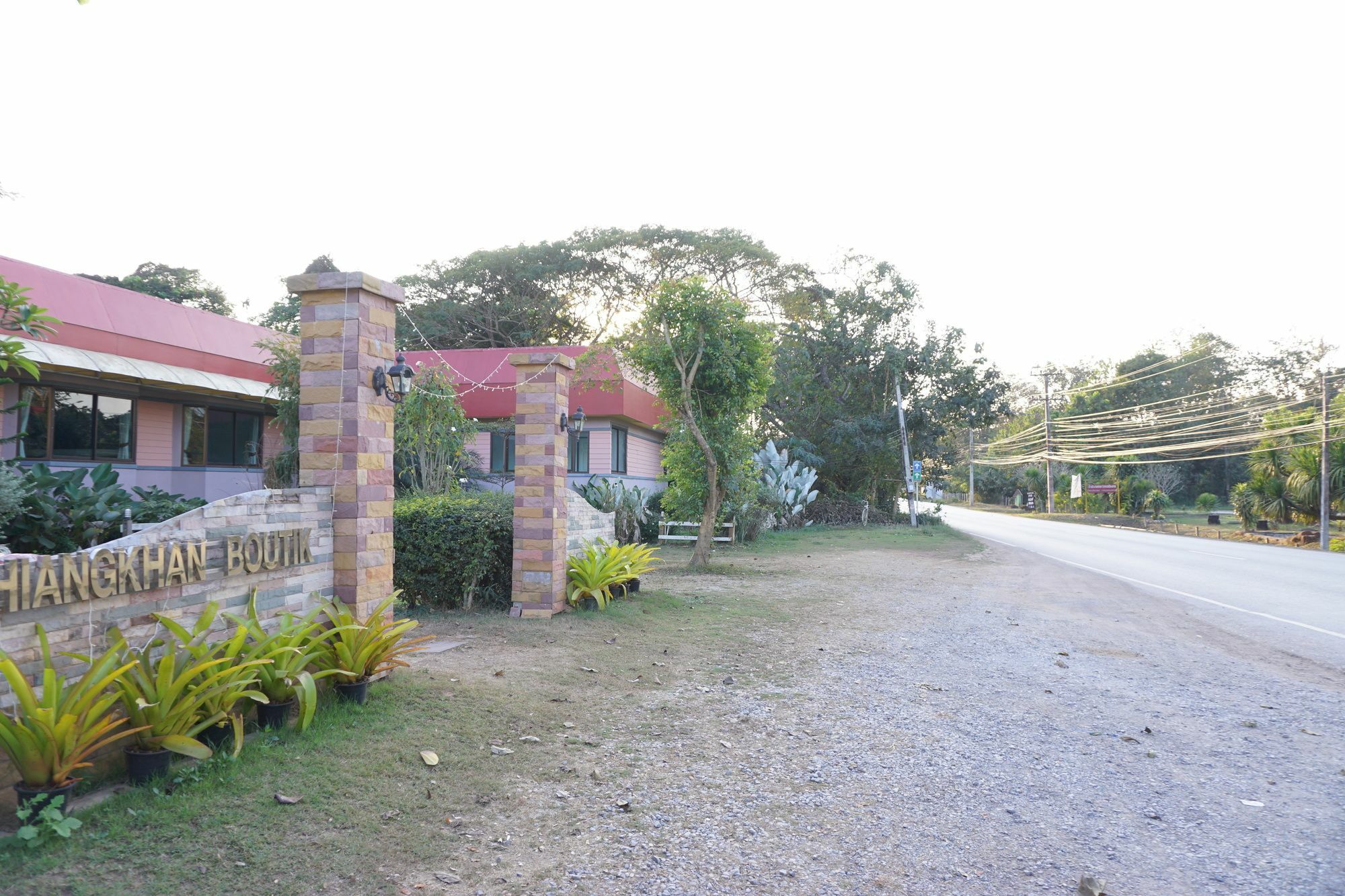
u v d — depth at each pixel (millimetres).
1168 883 3684
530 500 9508
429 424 15328
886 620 10547
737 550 20484
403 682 6070
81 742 3650
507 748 5062
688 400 14883
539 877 3568
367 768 4469
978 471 82562
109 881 3182
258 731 4750
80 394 14227
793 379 34969
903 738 5668
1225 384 61781
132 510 8648
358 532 5891
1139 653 8805
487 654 7480
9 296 6426
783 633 9398
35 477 7453
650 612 10172
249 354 17094
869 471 37406
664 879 3602
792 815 4336
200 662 4273
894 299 36562
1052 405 73125
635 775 4820
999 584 14789
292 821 3803
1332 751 5586
